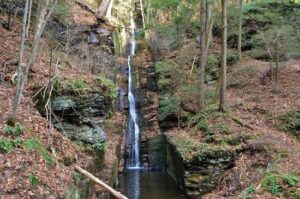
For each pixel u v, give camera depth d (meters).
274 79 21.05
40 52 14.87
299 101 17.50
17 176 7.52
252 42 24.81
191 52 24.45
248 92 20.27
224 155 13.12
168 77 23.09
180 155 13.78
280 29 21.97
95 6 29.86
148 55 28.78
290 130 15.38
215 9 25.28
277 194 8.98
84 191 9.45
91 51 20.44
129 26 32.88
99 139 12.16
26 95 11.27
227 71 23.44
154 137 20.19
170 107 20.09
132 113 22.78
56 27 18.62
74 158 10.10
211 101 19.05
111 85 12.96
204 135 15.25
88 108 11.87
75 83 11.92
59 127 11.23
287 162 11.27
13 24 16.42
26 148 8.51
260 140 13.42
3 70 12.03
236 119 15.55
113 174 13.80
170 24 27.22
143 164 19.52
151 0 26.23
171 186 15.22
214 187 12.83
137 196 13.66
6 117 9.43
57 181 8.16
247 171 12.12
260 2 27.69
